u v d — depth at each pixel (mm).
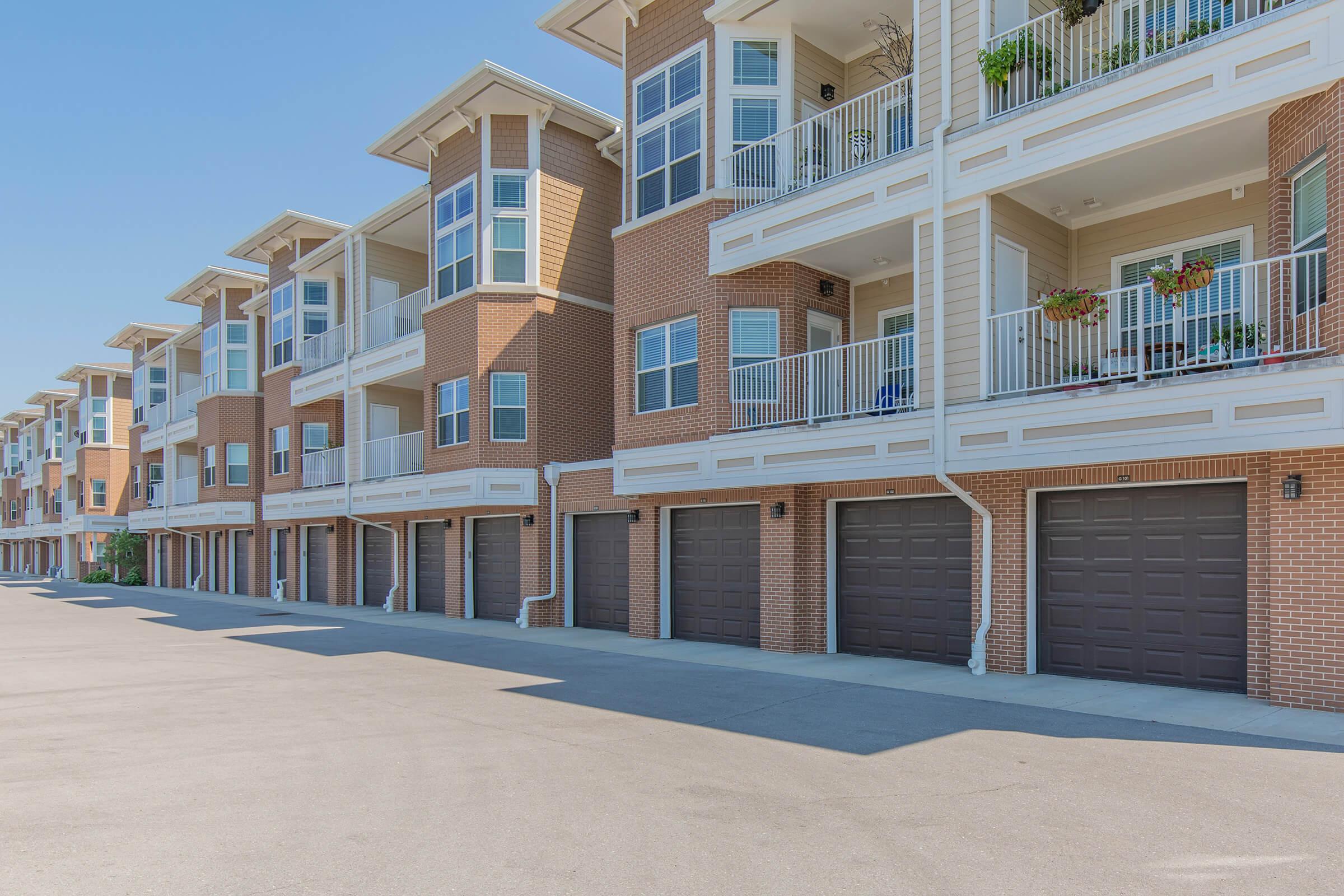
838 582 13789
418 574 23406
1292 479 8719
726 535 15242
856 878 4637
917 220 11742
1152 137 9602
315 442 27609
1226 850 4988
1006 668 11289
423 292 23453
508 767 6969
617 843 5211
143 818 5762
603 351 20641
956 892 4449
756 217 13852
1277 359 9000
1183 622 10109
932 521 12562
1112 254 12078
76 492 51406
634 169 16391
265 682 11453
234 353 32906
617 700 9883
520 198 19625
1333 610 8469
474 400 19078
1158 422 9273
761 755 7293
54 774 6871
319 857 5023
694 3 15430
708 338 14609
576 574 18766
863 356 14914
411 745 7777
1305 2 8523
